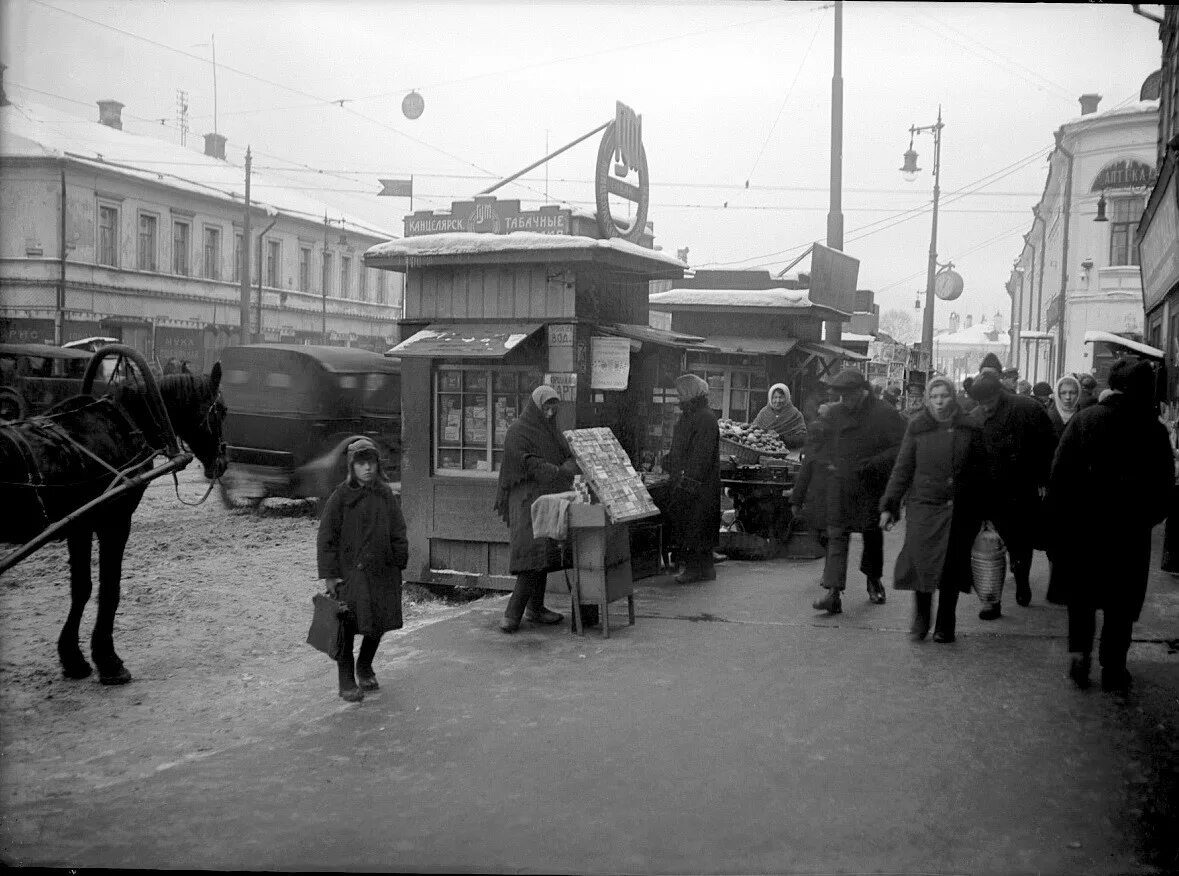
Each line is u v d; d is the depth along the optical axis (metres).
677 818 4.43
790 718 5.68
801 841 4.21
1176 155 10.98
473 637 7.56
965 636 7.46
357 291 53.50
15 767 5.47
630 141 9.80
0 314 34.44
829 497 8.21
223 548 12.62
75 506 6.95
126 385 7.38
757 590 9.18
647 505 7.88
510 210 9.27
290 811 4.56
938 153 34.53
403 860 4.08
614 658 6.94
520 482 7.66
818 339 18.67
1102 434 6.03
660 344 9.97
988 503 7.26
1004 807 4.52
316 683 6.99
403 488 9.44
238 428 15.48
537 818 4.45
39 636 8.47
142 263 38.47
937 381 7.20
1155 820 4.39
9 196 34.28
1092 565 6.09
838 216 19.00
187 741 5.91
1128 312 22.33
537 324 9.05
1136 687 6.21
